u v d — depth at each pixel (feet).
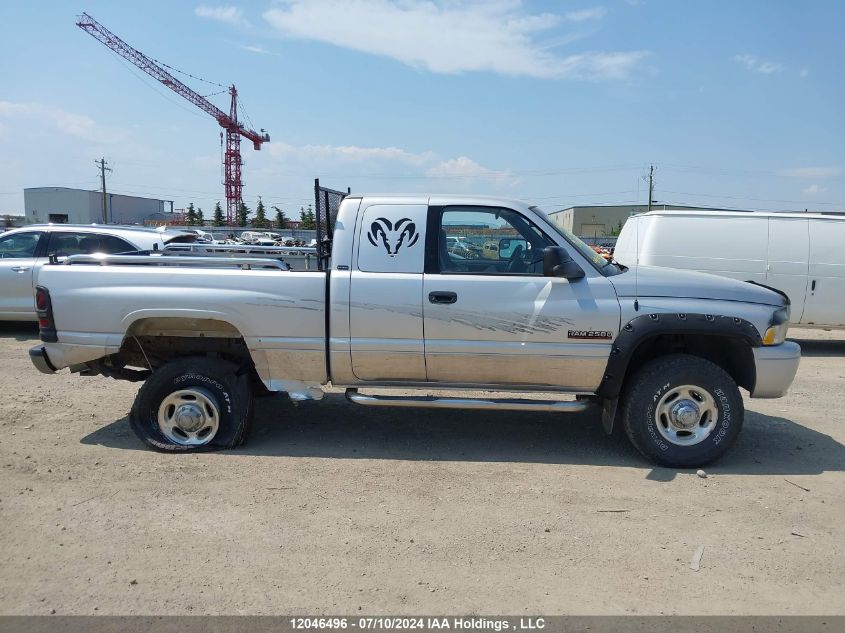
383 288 16.15
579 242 17.42
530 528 12.87
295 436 18.45
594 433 19.13
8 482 14.71
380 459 16.69
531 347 16.05
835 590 10.80
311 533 12.53
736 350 16.58
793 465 16.61
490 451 17.43
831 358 32.78
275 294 16.43
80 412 20.30
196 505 13.67
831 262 33.12
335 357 16.51
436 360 16.37
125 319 16.55
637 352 17.13
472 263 16.53
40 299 16.89
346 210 16.70
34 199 273.95
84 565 11.25
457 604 10.24
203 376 16.88
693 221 34.42
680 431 16.17
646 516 13.47
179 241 35.35
